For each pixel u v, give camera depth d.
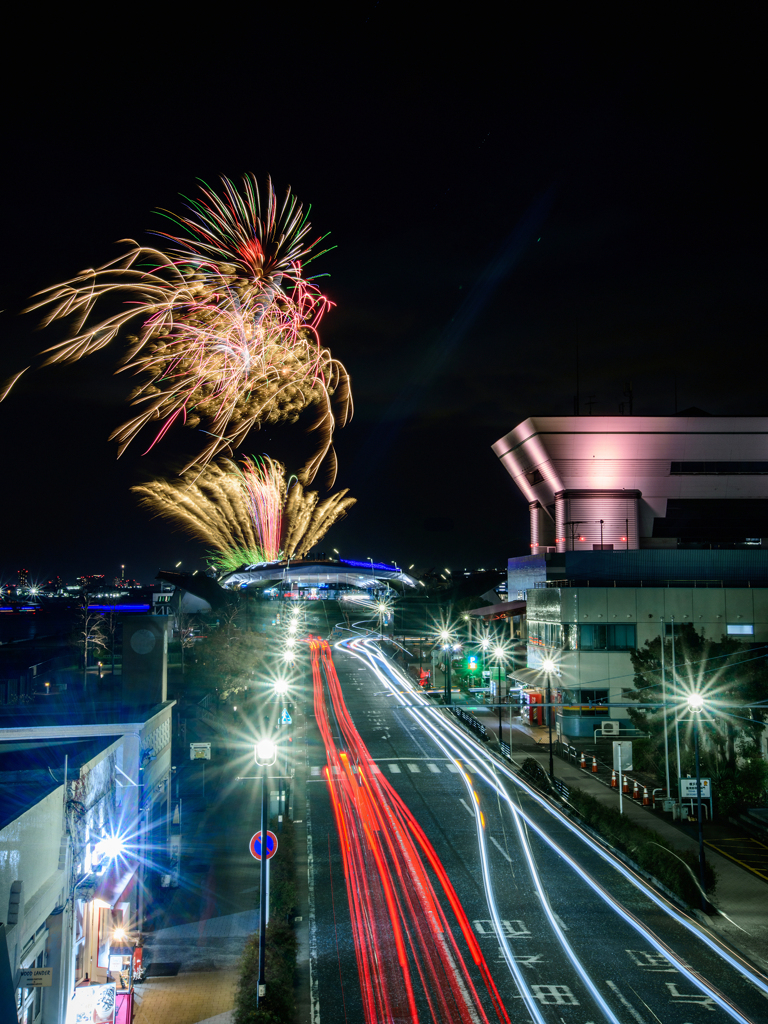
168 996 23.59
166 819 37.88
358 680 104.44
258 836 25.84
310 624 185.00
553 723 74.75
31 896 19.69
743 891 33.72
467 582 194.25
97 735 32.00
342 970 25.56
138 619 40.50
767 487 118.56
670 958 26.52
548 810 46.41
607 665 73.81
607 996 23.61
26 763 28.88
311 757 60.84
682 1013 22.53
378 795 49.56
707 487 118.00
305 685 99.62
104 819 27.16
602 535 116.88
